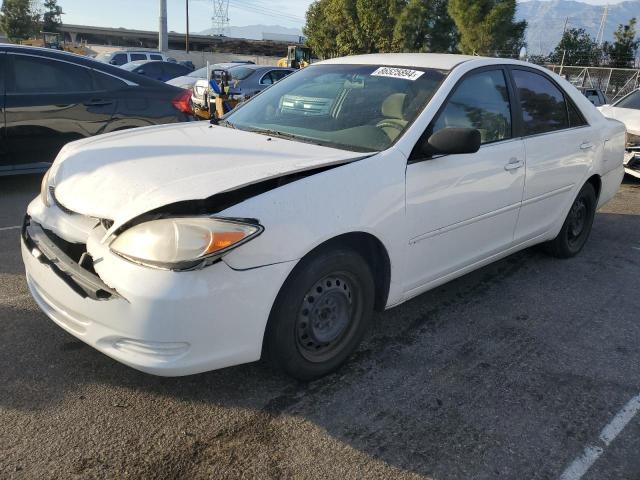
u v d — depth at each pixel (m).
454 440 2.54
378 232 2.83
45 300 2.75
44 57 6.17
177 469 2.29
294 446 2.45
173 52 46.31
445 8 31.52
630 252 5.28
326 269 2.66
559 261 4.92
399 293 3.15
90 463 2.29
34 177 7.10
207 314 2.30
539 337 3.54
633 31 31.09
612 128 5.02
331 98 3.60
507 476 2.36
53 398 2.67
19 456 2.30
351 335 2.96
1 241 4.68
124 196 2.47
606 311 3.97
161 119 6.88
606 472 2.41
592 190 4.90
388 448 2.47
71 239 2.63
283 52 68.56
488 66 3.75
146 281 2.25
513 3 28.52
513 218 3.91
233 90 13.48
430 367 3.12
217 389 2.80
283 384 2.88
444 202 3.22
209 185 2.40
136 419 2.56
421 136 3.11
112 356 2.41
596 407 2.84
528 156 3.88
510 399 2.87
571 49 31.95
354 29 34.03
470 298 4.06
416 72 3.55
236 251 2.32
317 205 2.57
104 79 6.54
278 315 2.56
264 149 3.01
